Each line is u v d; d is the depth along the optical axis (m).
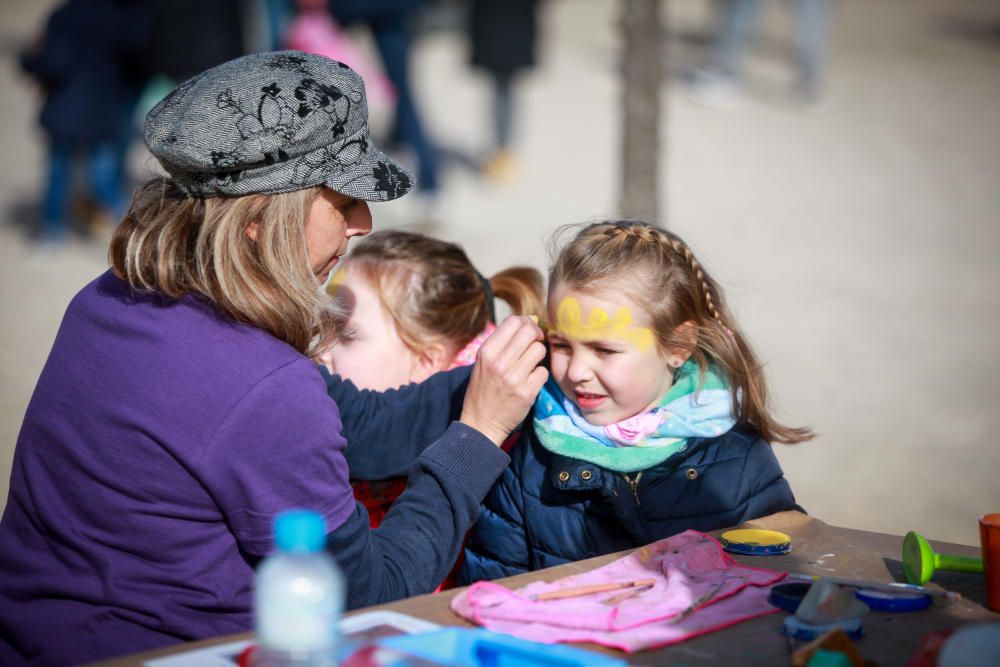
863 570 5.01
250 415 4.77
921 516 10.12
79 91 19.75
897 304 16.56
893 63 37.31
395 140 21.64
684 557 4.93
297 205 4.97
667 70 35.72
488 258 18.27
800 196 22.95
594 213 21.48
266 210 4.93
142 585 4.84
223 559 4.93
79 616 4.82
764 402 6.18
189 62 19.45
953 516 10.10
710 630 4.25
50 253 19.88
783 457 11.57
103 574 4.84
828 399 13.05
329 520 4.88
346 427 6.21
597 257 5.75
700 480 5.89
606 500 5.83
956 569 4.82
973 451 11.62
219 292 4.91
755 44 41.22
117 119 20.34
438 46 41.38
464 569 6.30
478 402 5.60
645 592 4.63
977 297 16.98
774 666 3.95
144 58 19.97
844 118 30.28
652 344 5.73
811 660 3.79
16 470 5.11
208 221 4.91
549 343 5.96
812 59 32.06
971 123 29.45
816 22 31.88
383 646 3.96
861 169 25.19
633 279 5.68
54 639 4.76
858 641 4.15
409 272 6.77
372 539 5.21
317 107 4.92
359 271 6.82
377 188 5.07
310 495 4.86
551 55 38.75
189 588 4.88
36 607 4.89
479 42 24.17
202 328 4.90
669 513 5.86
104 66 19.89
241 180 4.85
